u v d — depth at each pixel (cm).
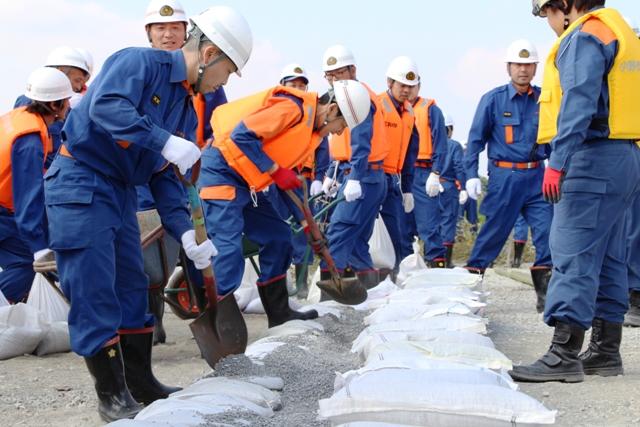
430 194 1184
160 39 744
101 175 438
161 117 436
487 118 891
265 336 672
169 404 407
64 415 480
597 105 507
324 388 498
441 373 398
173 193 481
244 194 640
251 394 438
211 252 475
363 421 357
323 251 681
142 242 600
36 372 608
